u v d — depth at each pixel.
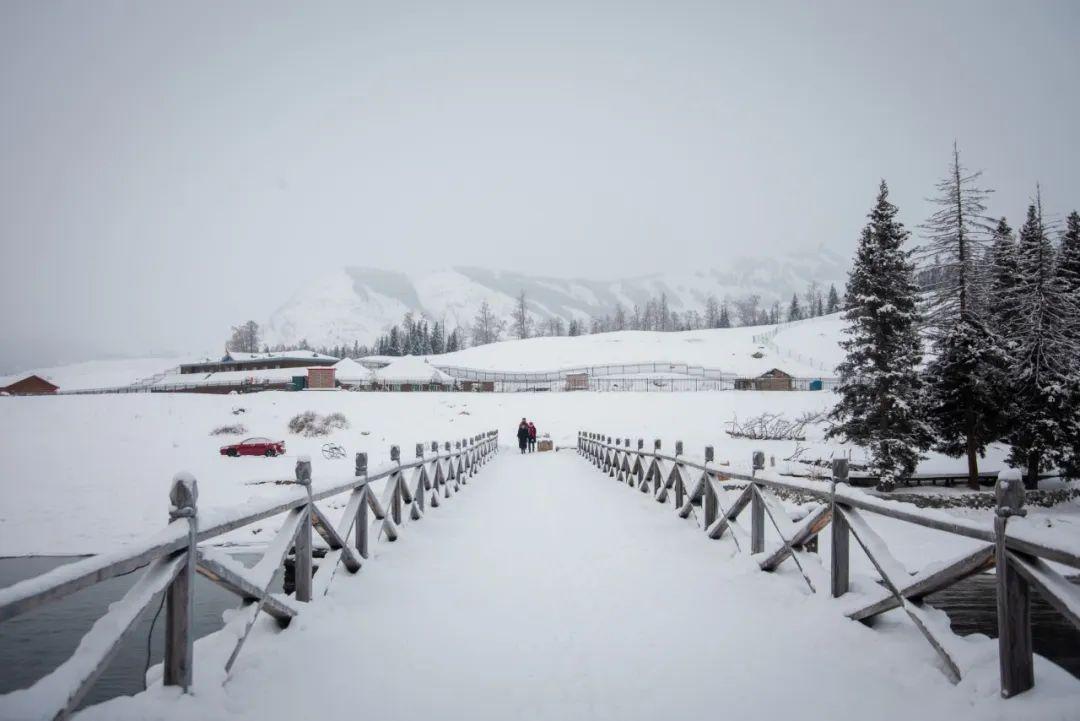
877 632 4.04
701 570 6.42
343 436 41.09
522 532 8.92
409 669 3.91
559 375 77.75
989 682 3.01
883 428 23.58
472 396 53.81
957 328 23.91
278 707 3.30
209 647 3.39
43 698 2.05
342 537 5.71
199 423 43.09
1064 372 24.09
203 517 3.22
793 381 68.69
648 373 78.56
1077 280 26.91
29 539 19.50
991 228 23.88
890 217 24.58
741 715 3.26
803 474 13.36
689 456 9.43
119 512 22.70
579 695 3.55
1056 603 2.62
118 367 139.25
